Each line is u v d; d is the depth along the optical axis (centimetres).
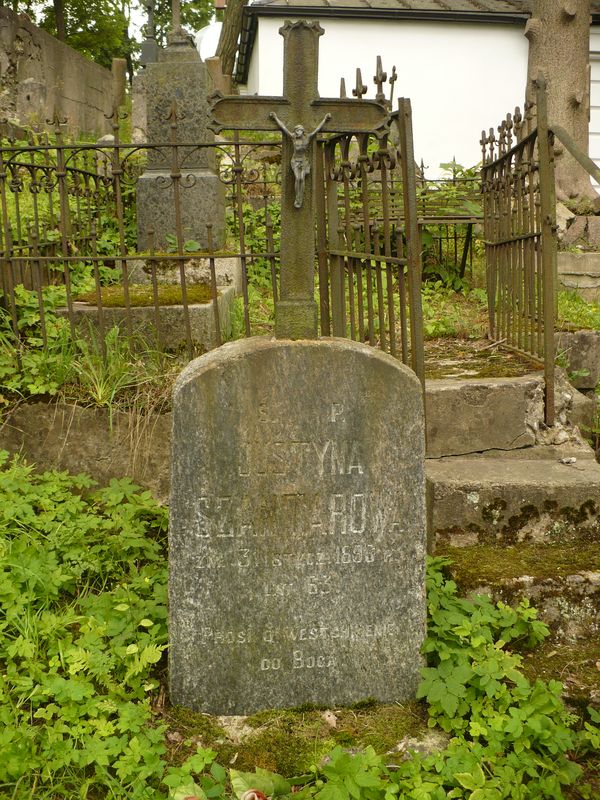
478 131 1225
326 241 426
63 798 241
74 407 395
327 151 400
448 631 296
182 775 245
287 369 266
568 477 365
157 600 313
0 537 338
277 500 272
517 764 255
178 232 396
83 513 378
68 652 281
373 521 278
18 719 262
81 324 451
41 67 1360
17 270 472
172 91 611
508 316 512
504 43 1202
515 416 409
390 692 288
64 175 400
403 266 342
